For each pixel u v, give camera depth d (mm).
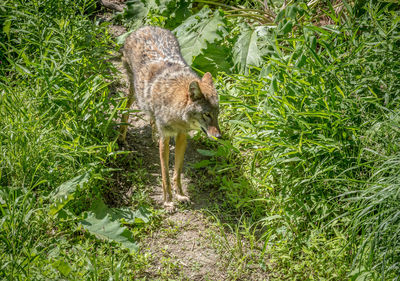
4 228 3658
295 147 4258
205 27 6184
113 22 7734
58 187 4242
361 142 4277
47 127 4684
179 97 4547
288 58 5234
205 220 4555
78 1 7230
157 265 4000
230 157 5246
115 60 6926
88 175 4289
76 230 4082
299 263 4016
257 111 4750
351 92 4500
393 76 4680
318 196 4238
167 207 4668
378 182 3762
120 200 4719
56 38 5664
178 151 4754
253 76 5555
